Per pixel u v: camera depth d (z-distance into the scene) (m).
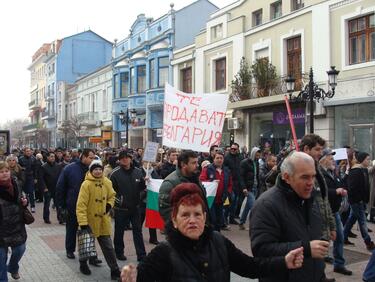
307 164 3.45
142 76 34.78
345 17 17.02
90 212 7.11
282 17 20.14
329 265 7.59
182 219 2.83
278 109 20.44
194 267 2.82
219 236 3.06
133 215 7.97
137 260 8.07
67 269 7.64
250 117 22.61
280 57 20.42
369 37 16.31
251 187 11.42
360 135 16.48
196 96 8.66
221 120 8.66
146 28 34.53
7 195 6.18
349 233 9.91
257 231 3.44
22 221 6.40
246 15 22.91
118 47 40.28
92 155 8.38
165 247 2.86
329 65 17.66
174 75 29.42
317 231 3.56
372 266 4.16
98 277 7.16
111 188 7.34
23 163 14.90
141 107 34.56
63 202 8.38
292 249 3.19
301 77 18.62
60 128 52.38
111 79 41.38
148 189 8.27
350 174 8.71
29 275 7.28
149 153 9.47
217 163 10.49
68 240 8.41
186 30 31.48
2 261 6.09
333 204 6.25
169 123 8.56
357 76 16.42
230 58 23.89
